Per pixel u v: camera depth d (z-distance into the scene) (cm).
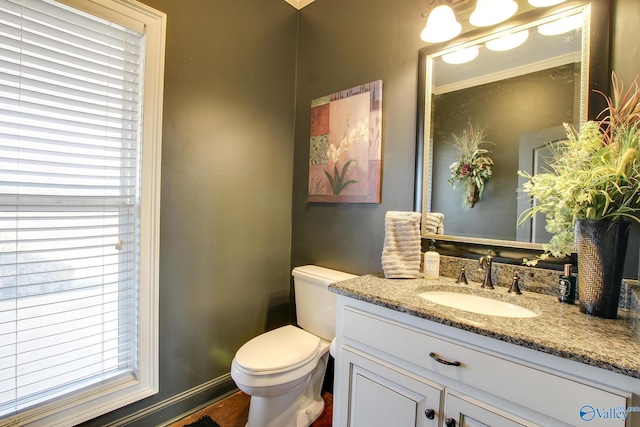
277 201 207
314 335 172
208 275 172
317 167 200
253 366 135
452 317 92
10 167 113
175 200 157
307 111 208
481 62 138
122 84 138
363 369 115
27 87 115
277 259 209
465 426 89
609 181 89
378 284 129
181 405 163
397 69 165
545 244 110
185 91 158
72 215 128
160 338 154
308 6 211
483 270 132
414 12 159
